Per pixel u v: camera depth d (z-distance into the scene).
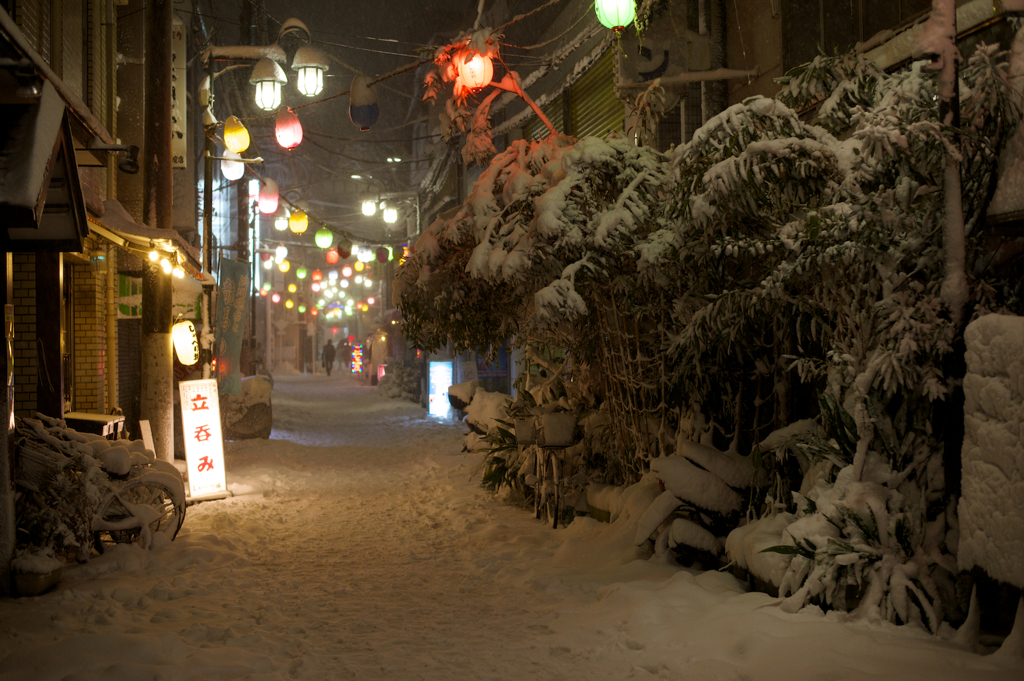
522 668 3.88
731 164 4.56
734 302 5.11
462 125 8.36
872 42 5.99
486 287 7.61
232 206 27.66
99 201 8.40
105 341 10.30
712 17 8.20
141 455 6.72
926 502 4.41
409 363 26.66
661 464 5.85
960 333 4.21
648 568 5.59
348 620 4.74
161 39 9.28
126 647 3.88
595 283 6.28
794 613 4.24
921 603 4.05
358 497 9.67
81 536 5.61
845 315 4.79
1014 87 4.10
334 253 20.64
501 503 8.90
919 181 4.41
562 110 12.47
